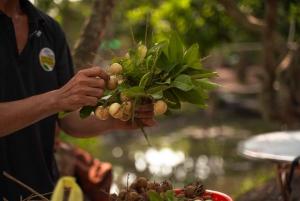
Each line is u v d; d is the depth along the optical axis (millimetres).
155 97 1419
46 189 1890
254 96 12672
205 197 1609
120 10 8648
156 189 1606
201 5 5102
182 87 1439
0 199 1771
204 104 1585
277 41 4824
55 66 2039
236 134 9531
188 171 7102
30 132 1857
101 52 10297
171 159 7922
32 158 1867
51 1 6328
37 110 1533
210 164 7402
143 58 1494
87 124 2027
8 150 1812
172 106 1624
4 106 1566
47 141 1966
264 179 5285
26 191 1837
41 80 1926
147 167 7477
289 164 2588
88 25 2881
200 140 9242
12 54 1812
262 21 4602
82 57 2820
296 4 4070
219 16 5066
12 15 1898
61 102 1504
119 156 8289
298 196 3561
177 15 5219
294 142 2865
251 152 2678
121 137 9906
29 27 1920
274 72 4668
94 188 2783
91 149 5684
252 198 3883
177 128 10562
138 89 1438
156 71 1500
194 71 1543
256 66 14672
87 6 9672
